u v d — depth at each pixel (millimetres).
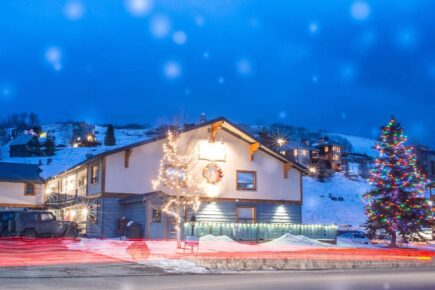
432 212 32688
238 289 12547
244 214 35688
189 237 28422
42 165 89312
